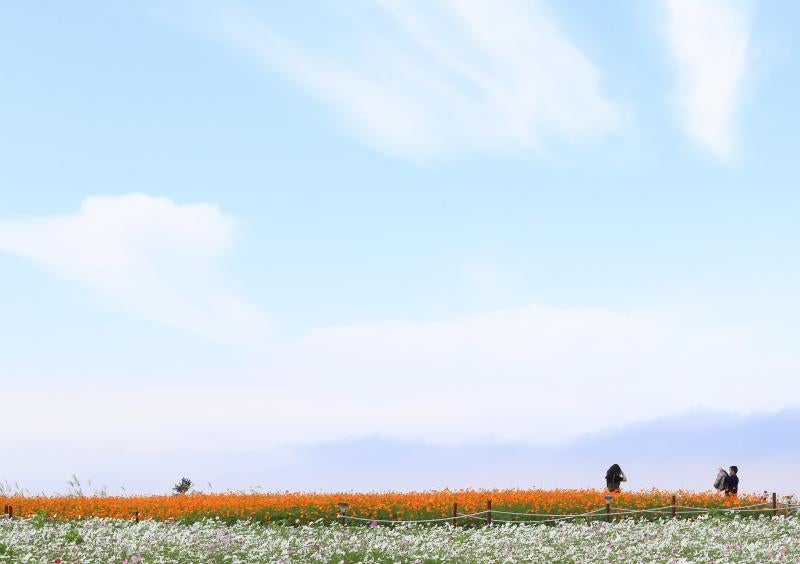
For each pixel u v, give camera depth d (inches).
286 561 778.8
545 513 1170.0
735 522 1055.6
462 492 1307.8
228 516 1152.2
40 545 821.9
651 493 1278.3
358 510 1157.7
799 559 782.5
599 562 823.1
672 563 783.1
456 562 812.6
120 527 1027.9
